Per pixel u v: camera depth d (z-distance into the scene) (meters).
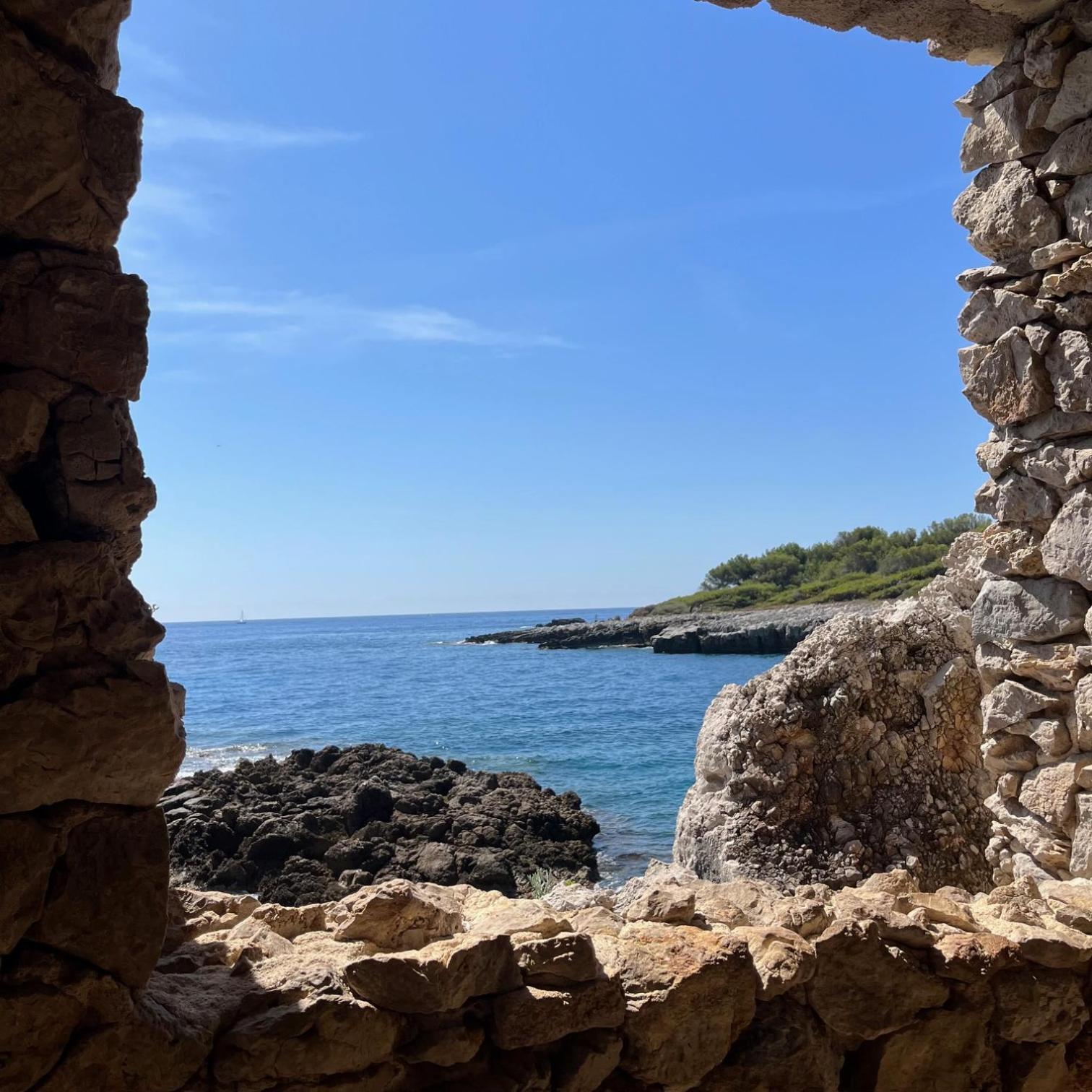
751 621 48.62
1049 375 4.85
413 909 3.20
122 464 2.69
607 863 13.59
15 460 2.60
